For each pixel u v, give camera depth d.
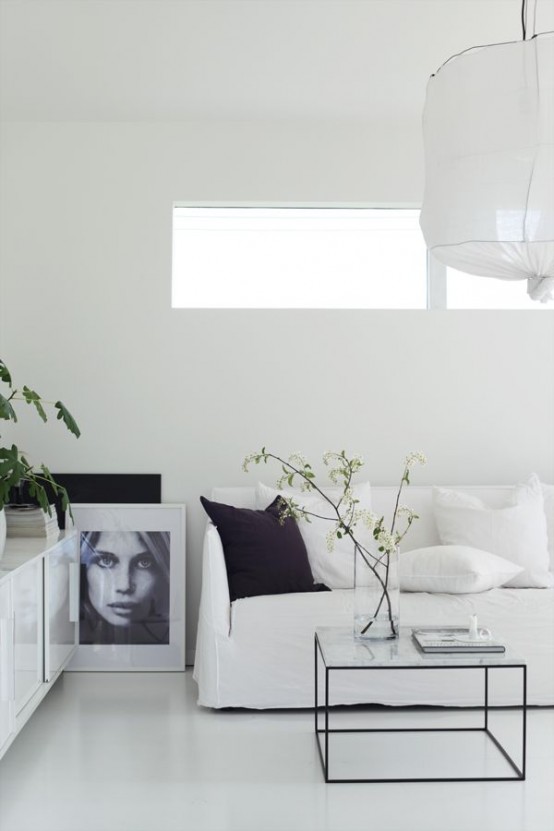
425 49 3.92
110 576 4.66
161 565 4.68
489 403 4.91
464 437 4.90
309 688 3.84
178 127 4.83
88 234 4.81
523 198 2.54
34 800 2.96
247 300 5.02
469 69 2.61
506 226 2.56
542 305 5.02
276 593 4.08
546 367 4.92
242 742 3.50
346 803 2.96
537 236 2.54
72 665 4.62
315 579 4.29
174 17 3.61
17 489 4.28
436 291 4.98
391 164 4.86
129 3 3.50
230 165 4.84
